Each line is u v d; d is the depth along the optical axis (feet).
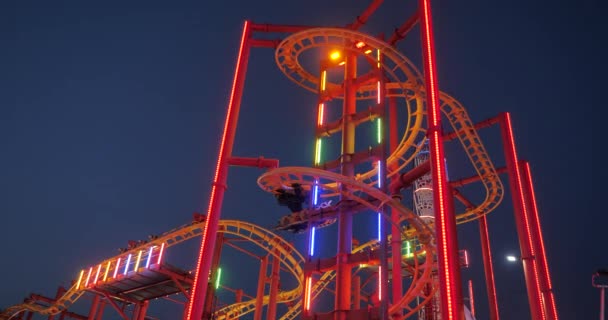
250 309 209.26
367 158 91.45
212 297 134.41
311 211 91.91
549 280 121.80
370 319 76.33
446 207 75.10
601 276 104.22
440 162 78.54
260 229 168.66
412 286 107.86
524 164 138.10
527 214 131.85
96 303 201.77
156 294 179.63
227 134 99.30
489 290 139.44
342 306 80.28
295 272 175.32
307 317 82.84
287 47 112.88
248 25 113.39
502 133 134.51
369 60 110.93
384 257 78.33
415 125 134.51
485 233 150.10
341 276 82.53
